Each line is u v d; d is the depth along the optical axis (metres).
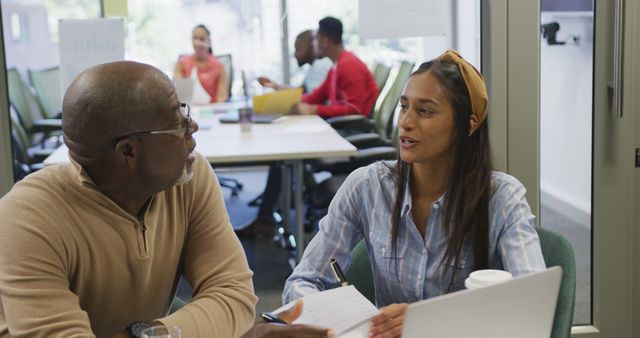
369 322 1.49
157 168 1.53
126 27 3.20
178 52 4.27
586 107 3.81
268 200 5.25
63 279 1.52
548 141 4.08
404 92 1.82
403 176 1.89
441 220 1.85
